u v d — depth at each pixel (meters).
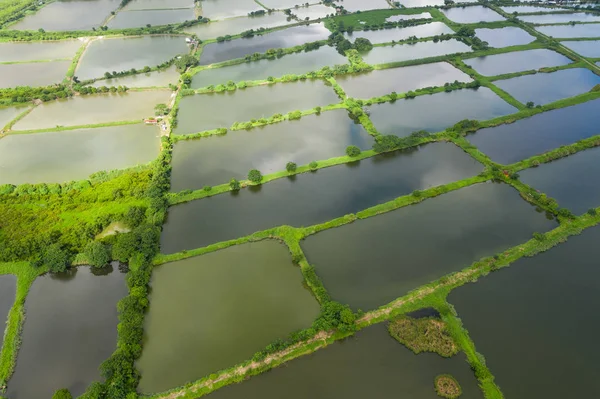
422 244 76.50
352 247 76.25
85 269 75.12
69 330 65.31
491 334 62.03
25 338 64.38
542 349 60.28
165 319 65.75
